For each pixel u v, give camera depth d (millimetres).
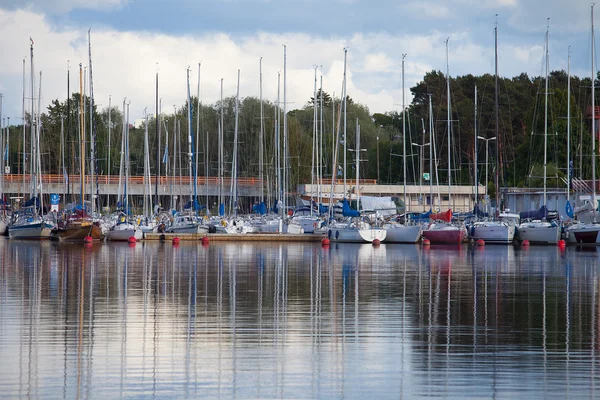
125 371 26141
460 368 26719
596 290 45656
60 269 56969
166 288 45562
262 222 106062
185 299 41062
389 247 87438
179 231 99688
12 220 107250
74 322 34031
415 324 34125
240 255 73312
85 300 40406
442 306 39156
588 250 82188
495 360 27766
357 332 32375
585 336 31641
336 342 30469
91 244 89250
